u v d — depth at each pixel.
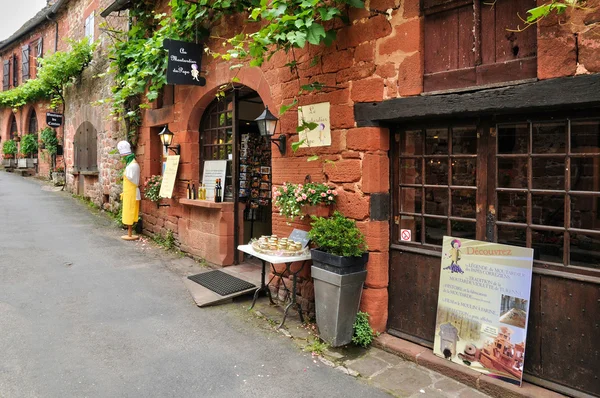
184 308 4.63
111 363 3.39
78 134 12.21
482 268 3.23
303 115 4.42
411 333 3.78
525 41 2.95
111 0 10.20
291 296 4.67
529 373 3.06
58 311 4.35
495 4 3.09
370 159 3.80
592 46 2.57
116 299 4.79
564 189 2.91
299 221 4.61
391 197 3.91
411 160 3.81
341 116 4.04
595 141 2.81
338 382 3.22
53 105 14.27
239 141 6.66
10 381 3.04
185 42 5.76
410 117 3.50
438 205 3.63
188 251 6.82
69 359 3.41
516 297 3.03
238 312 4.57
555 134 2.96
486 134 3.27
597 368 2.75
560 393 2.89
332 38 3.92
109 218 9.59
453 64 3.33
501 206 3.24
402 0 3.54
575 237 2.90
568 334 2.87
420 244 3.73
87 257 6.43
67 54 11.43
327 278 3.67
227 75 5.67
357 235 3.70
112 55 8.41
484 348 3.18
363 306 3.91
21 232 7.72
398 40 3.58
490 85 3.06
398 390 3.12
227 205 6.08
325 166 4.22
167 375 3.25
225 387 3.11
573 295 2.85
